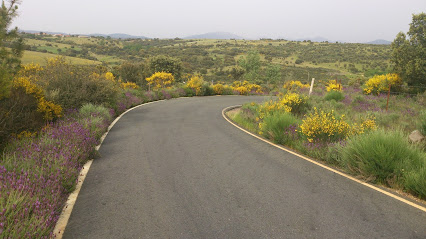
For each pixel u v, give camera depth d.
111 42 187.12
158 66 52.31
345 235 3.15
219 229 3.31
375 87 21.41
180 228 3.35
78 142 6.43
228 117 15.41
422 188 4.22
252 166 6.04
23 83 7.68
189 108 19.64
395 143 5.11
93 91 13.05
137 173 5.50
